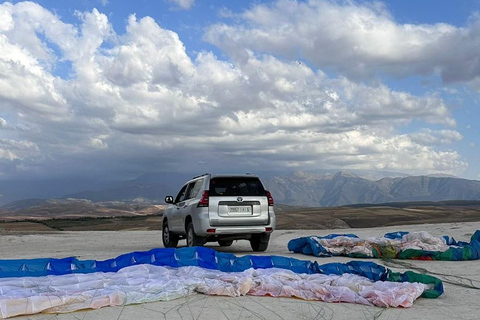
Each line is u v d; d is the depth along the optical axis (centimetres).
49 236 2375
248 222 1306
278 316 575
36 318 540
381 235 1972
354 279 741
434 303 662
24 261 771
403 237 1272
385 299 632
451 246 1233
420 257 1170
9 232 2627
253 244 1420
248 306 619
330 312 600
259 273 760
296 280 730
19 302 546
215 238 1323
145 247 1648
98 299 591
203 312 582
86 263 809
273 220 1337
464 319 576
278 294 676
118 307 596
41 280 679
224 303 631
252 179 1352
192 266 789
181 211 1417
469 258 1163
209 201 1289
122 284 672
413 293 654
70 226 6056
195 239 1318
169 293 646
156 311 581
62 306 569
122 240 2077
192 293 679
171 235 1550
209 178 1319
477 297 704
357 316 584
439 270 991
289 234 2266
